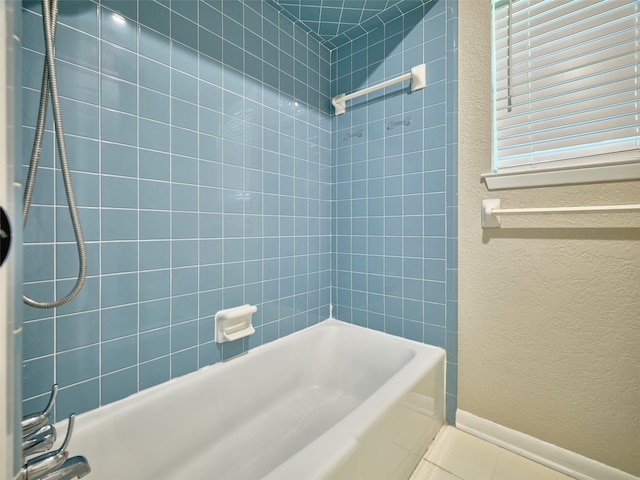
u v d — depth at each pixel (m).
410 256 1.56
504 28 1.29
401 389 1.08
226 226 1.31
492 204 1.29
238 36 1.34
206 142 1.23
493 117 1.31
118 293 1.00
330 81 1.86
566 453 1.17
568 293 1.16
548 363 1.21
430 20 1.47
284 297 1.59
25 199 0.76
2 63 0.38
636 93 1.02
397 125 1.59
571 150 1.16
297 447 1.23
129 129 1.01
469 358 1.40
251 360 1.37
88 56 0.92
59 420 0.88
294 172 1.63
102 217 0.95
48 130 0.85
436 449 1.30
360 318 1.77
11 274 0.40
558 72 1.15
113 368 0.99
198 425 1.15
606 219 1.08
